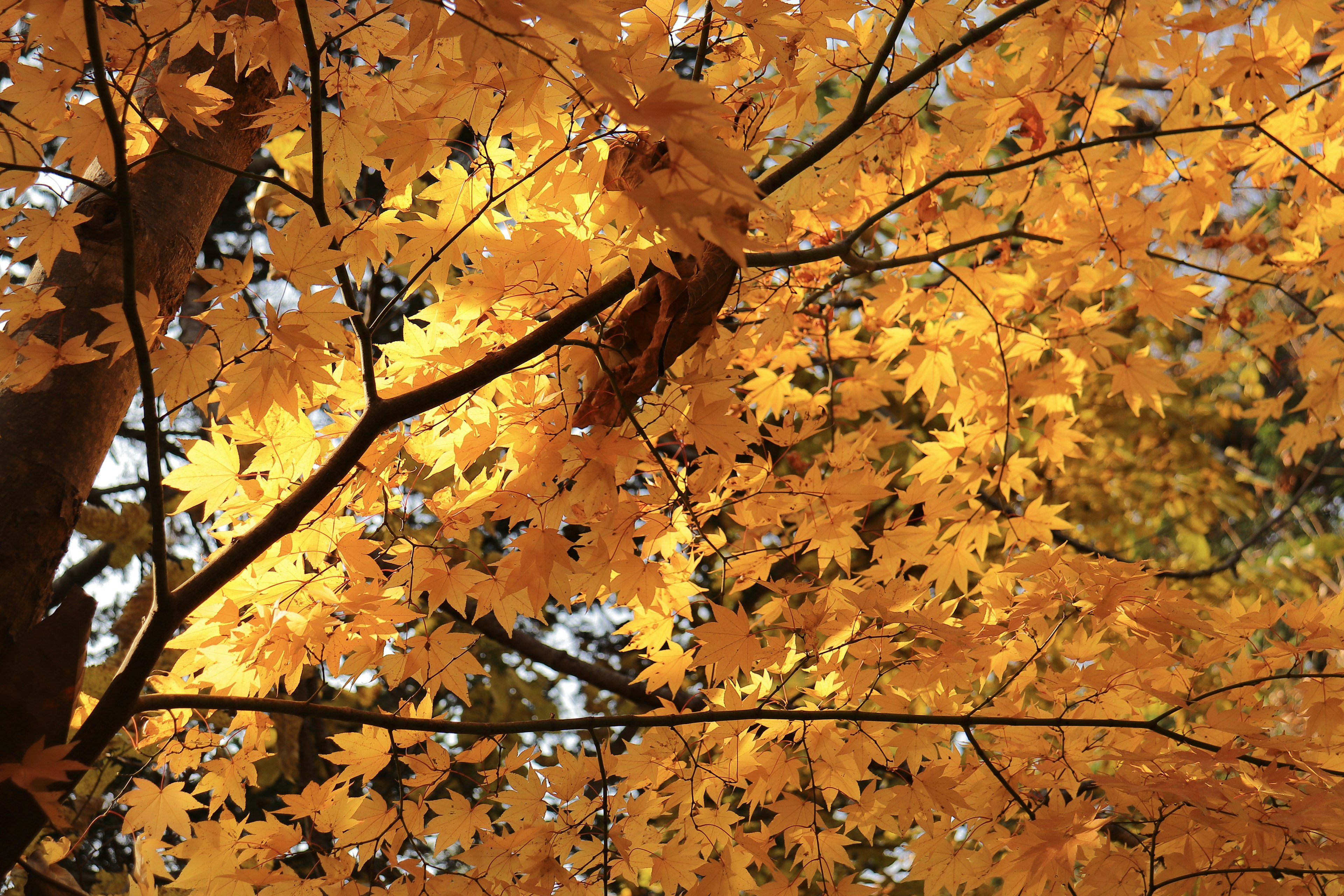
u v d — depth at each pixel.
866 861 4.18
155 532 1.49
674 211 1.02
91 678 2.81
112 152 1.63
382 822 1.91
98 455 1.71
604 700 5.27
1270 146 2.62
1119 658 1.96
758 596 5.55
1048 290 2.91
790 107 2.23
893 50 2.15
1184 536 7.08
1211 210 2.66
